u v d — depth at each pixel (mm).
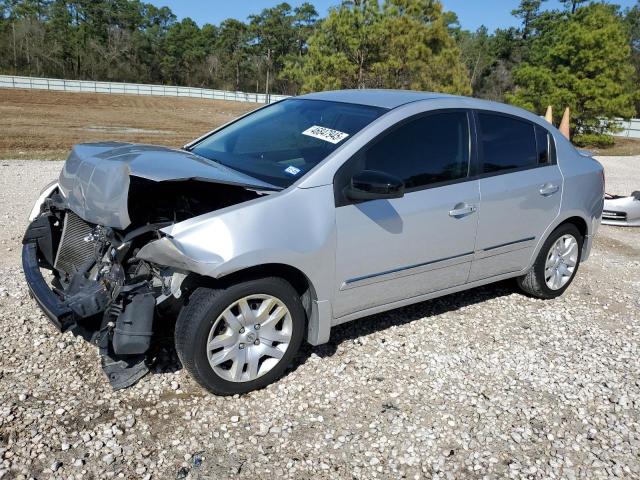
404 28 23750
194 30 96250
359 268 3801
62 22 87875
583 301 5453
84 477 2812
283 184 3633
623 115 29984
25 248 4012
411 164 4008
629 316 5184
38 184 9727
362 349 4191
